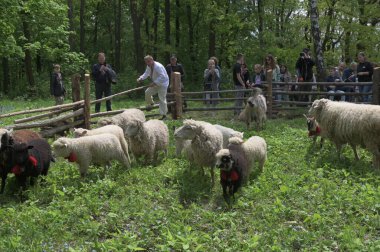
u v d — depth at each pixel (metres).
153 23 35.84
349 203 6.04
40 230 5.40
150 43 30.53
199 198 6.62
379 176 7.20
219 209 6.22
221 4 26.70
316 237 5.09
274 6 25.45
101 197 6.54
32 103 21.36
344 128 8.09
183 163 8.42
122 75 27.00
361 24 22.70
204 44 31.78
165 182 7.39
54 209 6.05
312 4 15.70
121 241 5.04
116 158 7.82
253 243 4.84
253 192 6.66
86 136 7.59
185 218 5.79
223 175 6.41
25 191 6.73
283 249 4.84
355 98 13.80
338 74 15.05
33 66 37.50
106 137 7.67
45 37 26.36
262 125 12.13
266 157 8.12
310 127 9.30
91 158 7.53
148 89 13.19
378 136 7.70
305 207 6.10
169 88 15.72
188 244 4.82
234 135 7.64
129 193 6.82
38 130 11.08
